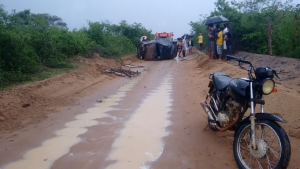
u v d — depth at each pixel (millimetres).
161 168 4449
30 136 5902
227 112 4996
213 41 16172
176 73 15617
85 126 6492
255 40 17984
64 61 14156
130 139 5645
